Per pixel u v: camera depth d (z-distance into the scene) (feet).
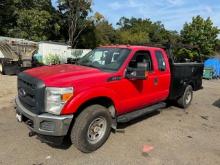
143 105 20.76
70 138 16.42
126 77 17.92
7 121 20.38
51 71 16.21
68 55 95.50
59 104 14.11
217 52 140.26
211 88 49.96
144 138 18.79
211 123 23.79
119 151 16.43
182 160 15.81
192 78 28.30
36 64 65.21
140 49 19.90
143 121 22.70
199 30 124.06
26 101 15.43
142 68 17.75
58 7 158.81
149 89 20.65
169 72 23.40
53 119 14.07
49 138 14.60
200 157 16.38
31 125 15.06
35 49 64.75
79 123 15.14
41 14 114.11
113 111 17.53
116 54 18.95
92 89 15.40
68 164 14.51
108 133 16.92
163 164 15.17
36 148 16.11
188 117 25.16
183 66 25.73
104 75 16.48
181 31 130.31
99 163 14.83
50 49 88.38
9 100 27.35
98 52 20.29
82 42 170.91
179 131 20.81
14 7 113.60
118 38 196.54
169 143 18.22
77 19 160.97
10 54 59.47
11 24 114.52
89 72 16.57
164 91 22.88
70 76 15.34
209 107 30.45
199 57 30.81
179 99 27.86
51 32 145.79
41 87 14.19
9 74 51.08
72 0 154.81
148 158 15.76
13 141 16.81
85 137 15.37
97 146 16.22
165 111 26.68
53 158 15.06
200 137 19.81
